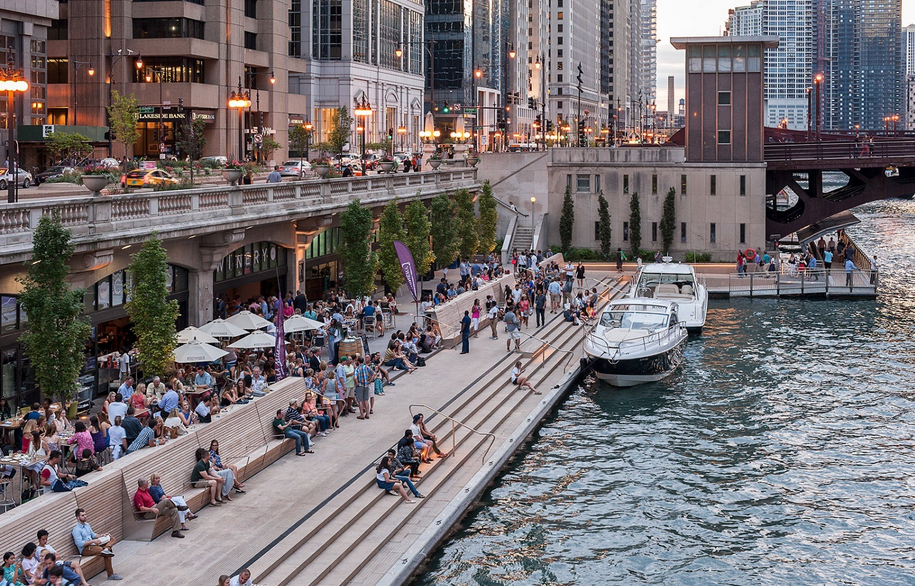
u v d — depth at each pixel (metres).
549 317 56.72
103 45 99.31
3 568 18.09
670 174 81.69
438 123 176.75
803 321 60.66
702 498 30.00
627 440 35.81
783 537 27.12
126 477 22.61
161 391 29.62
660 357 44.47
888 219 156.00
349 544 23.17
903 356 50.03
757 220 80.69
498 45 198.00
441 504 27.28
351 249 47.38
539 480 31.16
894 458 34.03
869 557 25.83
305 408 31.05
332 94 137.25
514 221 83.94
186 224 35.91
